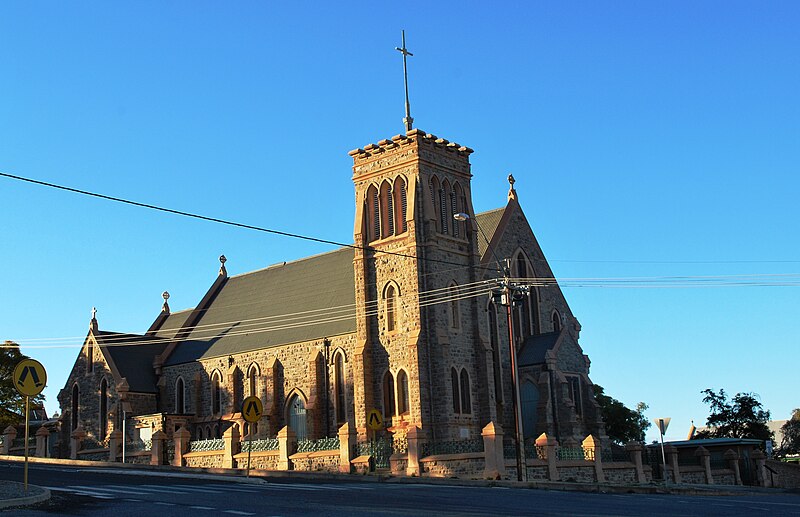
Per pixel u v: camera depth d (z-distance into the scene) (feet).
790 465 216.95
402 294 197.88
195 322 267.59
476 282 206.18
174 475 141.18
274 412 222.07
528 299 218.59
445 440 186.39
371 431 192.95
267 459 180.24
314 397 212.43
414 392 188.85
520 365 204.95
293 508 81.20
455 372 195.00
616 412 292.61
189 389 248.11
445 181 208.95
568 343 209.05
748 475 206.49
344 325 213.25
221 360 240.94
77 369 258.57
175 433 200.34
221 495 97.19
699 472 192.03
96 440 247.09
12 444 239.71
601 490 137.39
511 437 201.05
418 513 76.89
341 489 111.14
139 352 259.60
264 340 232.94
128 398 244.83
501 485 135.23
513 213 223.30
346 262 237.86
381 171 208.64
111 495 96.22
